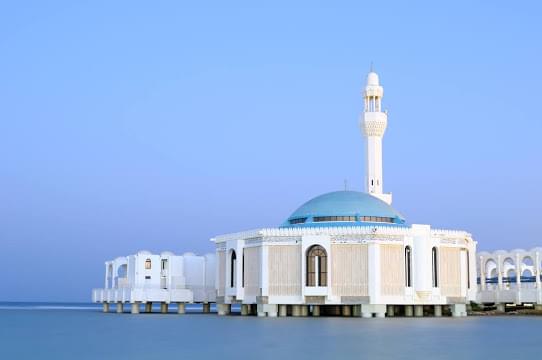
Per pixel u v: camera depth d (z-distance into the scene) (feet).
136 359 173.58
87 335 262.06
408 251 345.51
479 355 176.65
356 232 336.29
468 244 376.07
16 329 311.27
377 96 435.53
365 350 187.11
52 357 180.75
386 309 357.20
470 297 380.99
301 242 342.03
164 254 447.01
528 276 481.05
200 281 449.89
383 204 375.04
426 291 342.44
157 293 437.58
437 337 225.56
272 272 346.33
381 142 431.84
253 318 341.62
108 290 471.62
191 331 264.93
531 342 210.79
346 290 334.85
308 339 219.00
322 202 370.94
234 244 377.71
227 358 173.17
